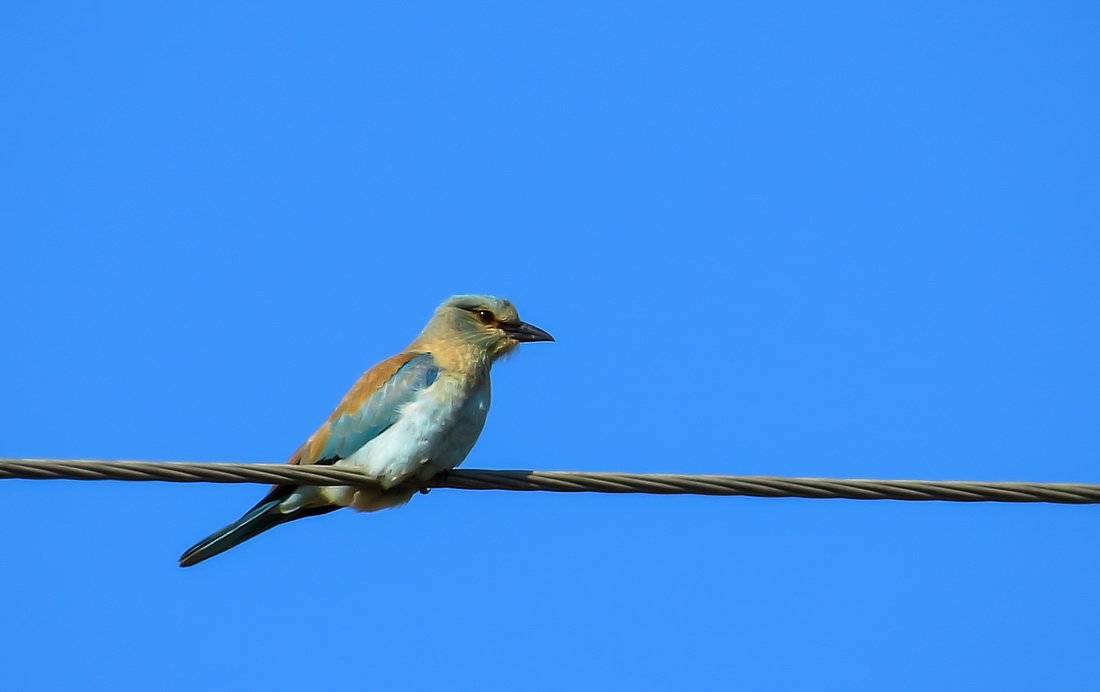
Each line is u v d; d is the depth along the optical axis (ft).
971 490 34.99
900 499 35.19
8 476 33.04
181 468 34.24
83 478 33.50
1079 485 35.01
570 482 36.47
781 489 35.17
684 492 35.81
